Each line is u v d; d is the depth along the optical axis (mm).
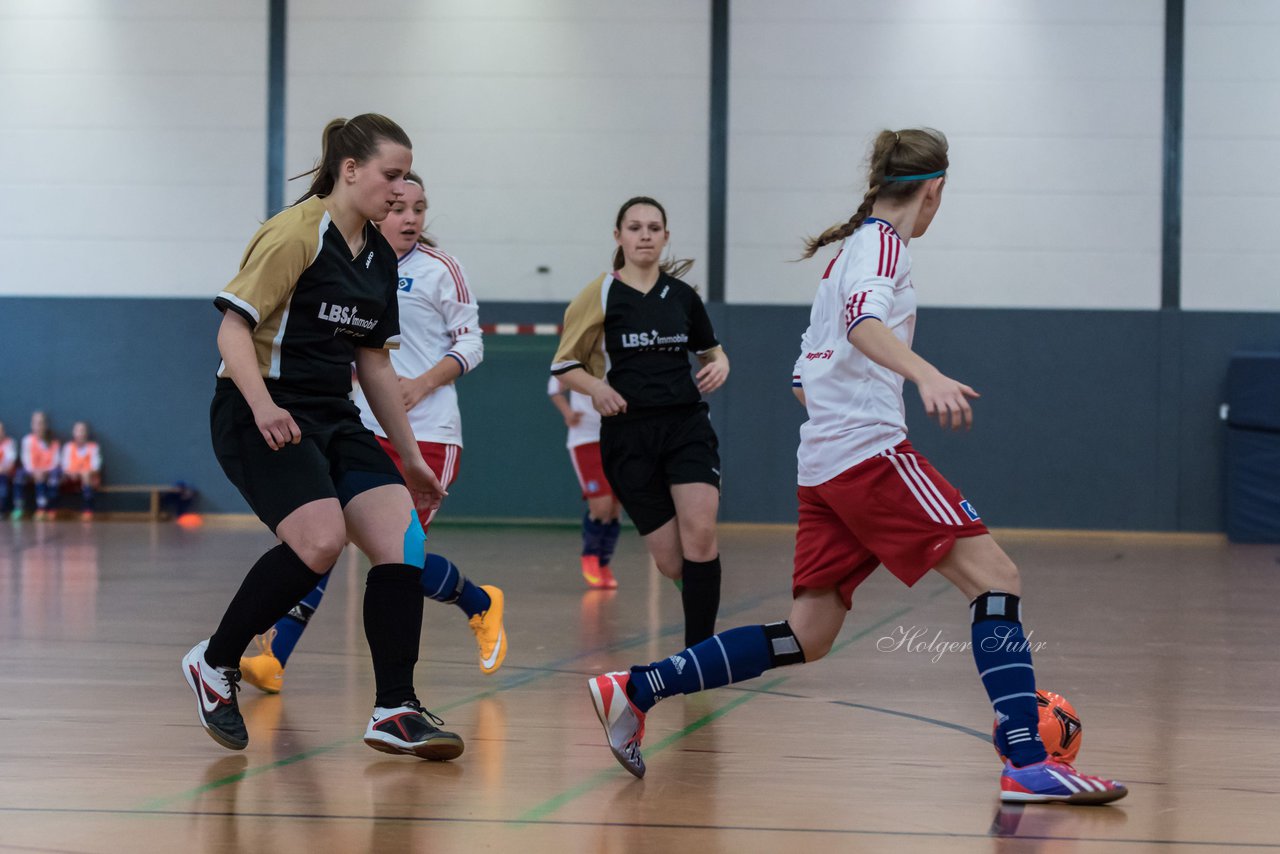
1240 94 24672
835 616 6066
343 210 6207
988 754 6410
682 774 5938
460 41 25484
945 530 5551
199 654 6125
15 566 15867
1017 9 24906
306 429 6098
